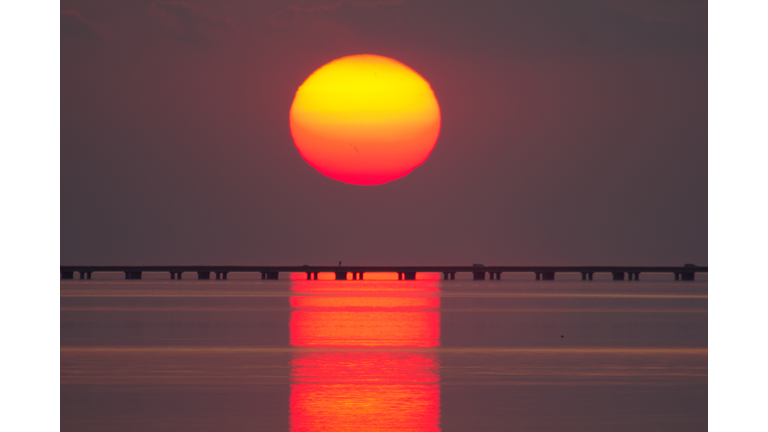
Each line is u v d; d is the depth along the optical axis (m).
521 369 139.25
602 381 126.69
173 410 103.50
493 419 98.81
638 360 152.00
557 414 101.94
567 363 147.25
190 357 154.38
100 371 136.12
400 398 111.69
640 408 105.75
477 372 135.50
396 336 195.62
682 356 158.38
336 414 101.19
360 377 129.62
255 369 138.12
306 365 143.00
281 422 96.81
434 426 95.19
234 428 93.88
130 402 108.56
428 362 147.62
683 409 105.38
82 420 98.19
